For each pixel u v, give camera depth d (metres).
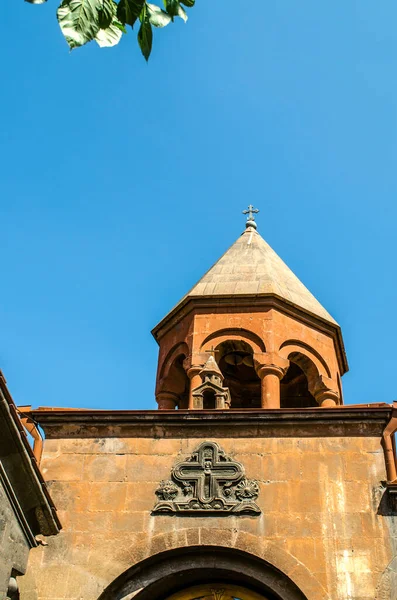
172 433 14.87
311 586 12.81
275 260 21.00
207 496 14.00
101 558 13.50
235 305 18.41
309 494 13.87
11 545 11.73
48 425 15.20
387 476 13.95
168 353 18.77
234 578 13.84
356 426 14.62
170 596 13.81
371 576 12.84
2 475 11.57
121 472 14.49
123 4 6.19
